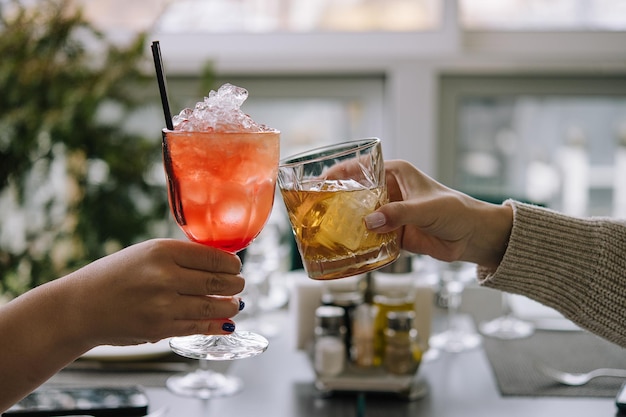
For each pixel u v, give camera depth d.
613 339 0.99
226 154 0.72
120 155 1.67
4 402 0.73
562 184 2.21
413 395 1.10
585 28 2.12
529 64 2.11
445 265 1.38
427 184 0.94
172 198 0.75
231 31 2.12
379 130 2.19
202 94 1.84
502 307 1.47
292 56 2.11
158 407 1.06
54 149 1.71
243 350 0.75
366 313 1.13
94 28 1.74
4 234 1.85
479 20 2.13
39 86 1.63
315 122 2.20
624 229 0.98
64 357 0.73
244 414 1.05
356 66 2.12
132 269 0.71
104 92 1.63
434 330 1.38
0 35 1.66
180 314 0.71
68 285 0.72
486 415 1.04
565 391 1.12
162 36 2.11
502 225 0.96
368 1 2.11
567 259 0.97
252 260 1.48
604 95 2.15
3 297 1.58
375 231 0.79
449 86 2.16
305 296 1.22
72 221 1.74
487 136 2.20
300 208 0.78
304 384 1.15
